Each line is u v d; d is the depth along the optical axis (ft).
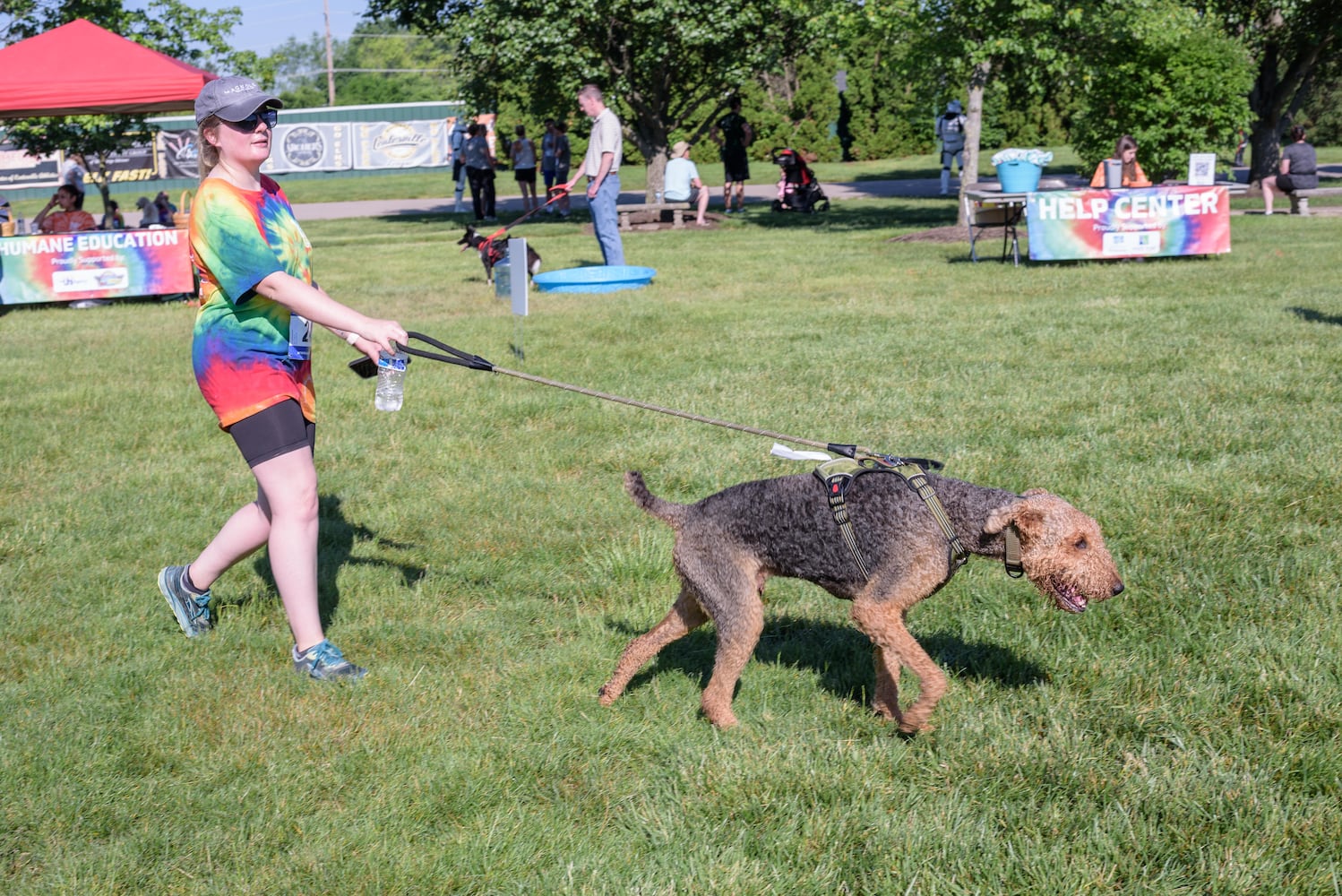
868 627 11.66
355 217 97.09
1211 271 42.50
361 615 15.94
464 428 25.41
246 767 11.84
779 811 10.75
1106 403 24.23
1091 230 46.29
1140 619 14.39
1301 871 9.39
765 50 77.30
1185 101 69.51
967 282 43.29
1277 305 34.63
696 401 26.27
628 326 36.17
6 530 19.60
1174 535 16.83
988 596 15.31
